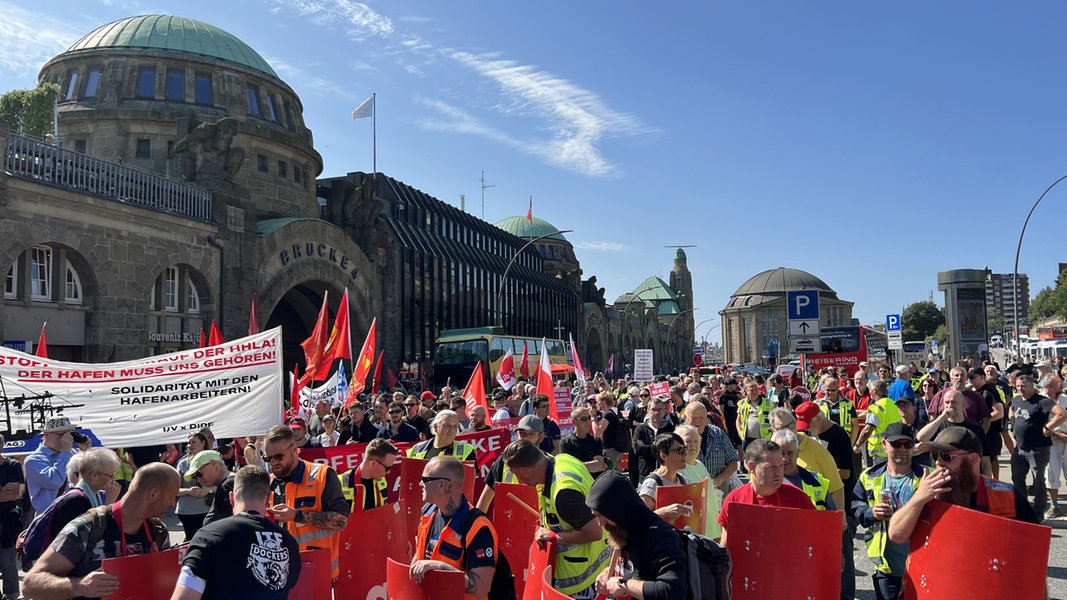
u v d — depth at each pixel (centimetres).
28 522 961
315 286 3731
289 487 629
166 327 2762
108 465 554
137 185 2616
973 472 495
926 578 486
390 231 4625
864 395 1572
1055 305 8188
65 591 451
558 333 7656
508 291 6550
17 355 912
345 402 1523
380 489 800
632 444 1181
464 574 480
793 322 2100
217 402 957
